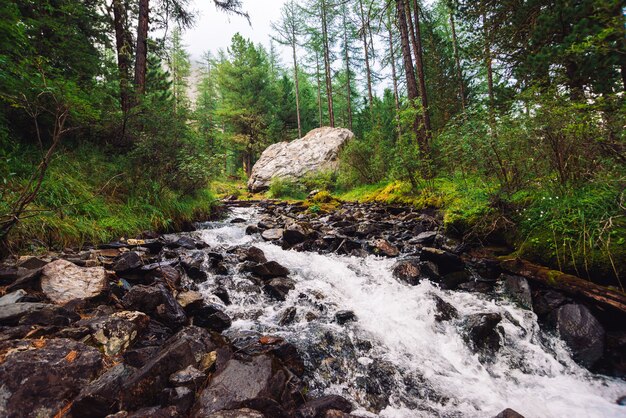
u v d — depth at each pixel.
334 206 10.95
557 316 3.65
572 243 3.94
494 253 4.98
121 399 1.82
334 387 2.73
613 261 3.48
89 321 2.45
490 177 5.54
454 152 6.23
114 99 6.73
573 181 4.18
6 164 4.29
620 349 3.18
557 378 3.10
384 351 3.29
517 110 4.59
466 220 5.55
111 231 5.04
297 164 18.34
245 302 3.94
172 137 7.26
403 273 4.80
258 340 2.98
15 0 5.18
